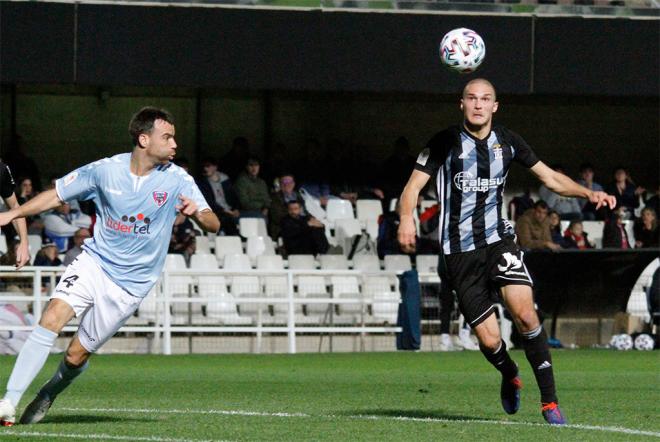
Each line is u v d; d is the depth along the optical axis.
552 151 77.00
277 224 65.31
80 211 61.66
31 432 21.53
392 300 56.78
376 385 36.25
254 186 65.94
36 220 60.66
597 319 58.97
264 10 61.62
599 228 69.88
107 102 71.69
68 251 54.88
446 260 24.14
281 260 61.91
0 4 59.12
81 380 37.75
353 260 63.06
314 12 62.03
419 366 46.22
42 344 22.03
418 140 75.56
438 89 63.12
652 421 25.28
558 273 57.44
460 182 23.72
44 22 59.53
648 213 65.69
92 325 22.33
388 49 62.72
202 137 72.81
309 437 21.47
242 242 65.12
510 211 70.56
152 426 22.97
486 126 23.83
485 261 23.88
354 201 69.94
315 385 36.12
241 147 68.88
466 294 24.02
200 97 72.81
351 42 62.41
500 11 63.88
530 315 23.53
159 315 55.62
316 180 70.12
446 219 23.95
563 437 21.75
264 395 32.09
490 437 21.64
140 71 60.47
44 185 70.69
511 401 24.95
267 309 59.41
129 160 22.09
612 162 77.62
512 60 63.56
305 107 74.31
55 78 59.62
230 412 26.44
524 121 76.62
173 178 22.19
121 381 37.44
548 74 64.00
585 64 64.31
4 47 59.19
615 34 64.62
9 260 54.84
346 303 59.78
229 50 61.31
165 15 60.62
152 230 22.11
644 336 57.56
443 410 27.67
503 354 24.38
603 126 77.56
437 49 63.00
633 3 64.94
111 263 22.12
